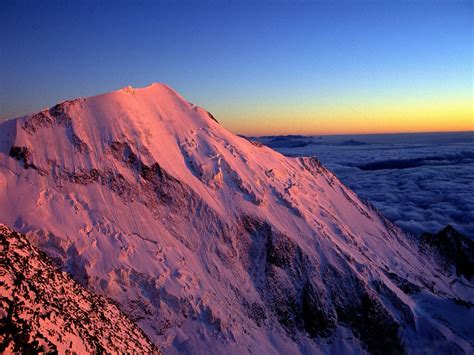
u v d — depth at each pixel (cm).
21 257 2358
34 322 1844
